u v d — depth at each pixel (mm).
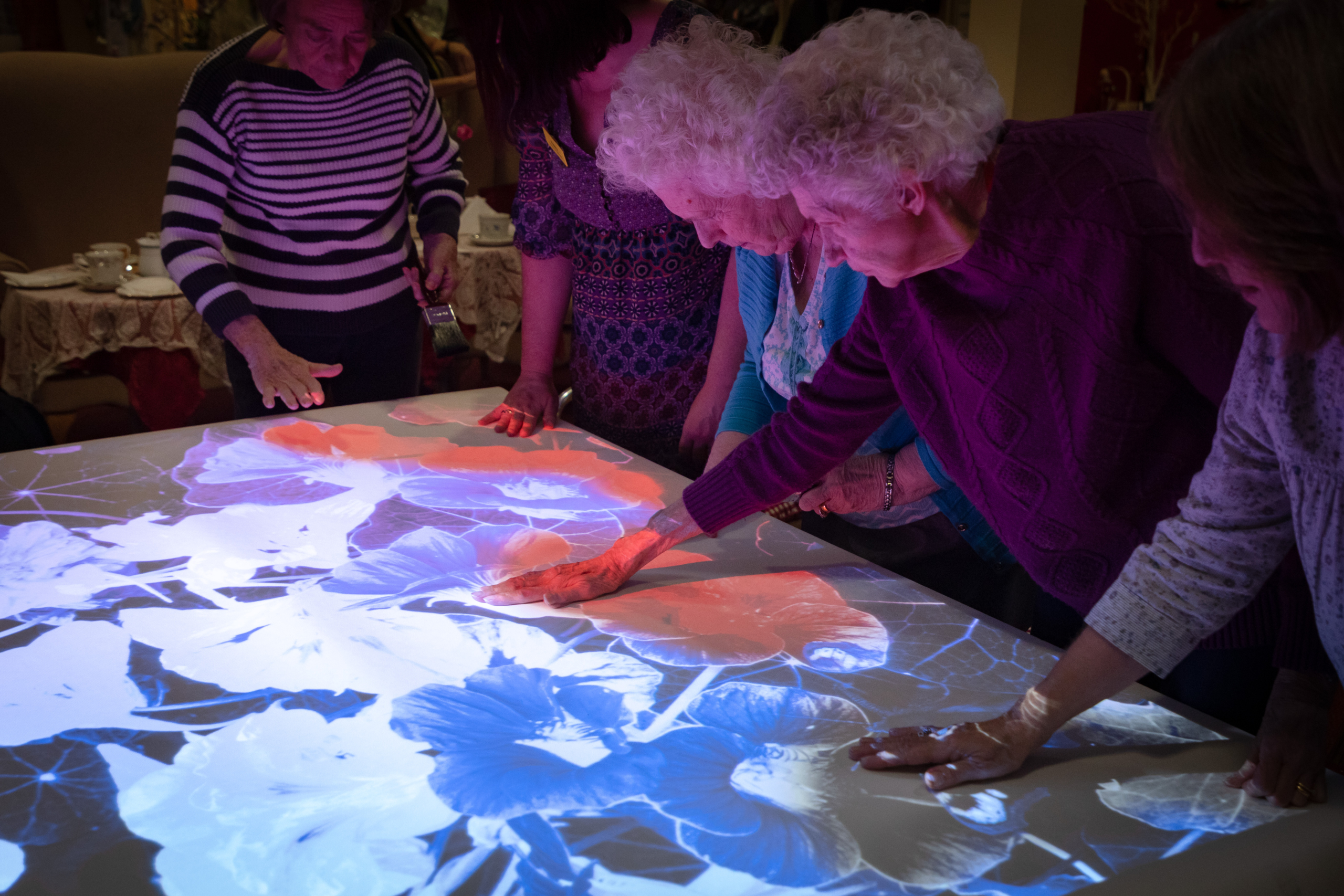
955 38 1010
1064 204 1045
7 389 3660
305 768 970
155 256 3596
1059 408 1118
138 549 1480
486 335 4160
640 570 1456
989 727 990
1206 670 1175
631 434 2092
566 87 1652
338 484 1751
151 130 4820
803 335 1636
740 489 1404
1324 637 872
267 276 2281
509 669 1162
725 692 1116
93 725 1038
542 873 827
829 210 1024
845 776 967
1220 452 893
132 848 857
